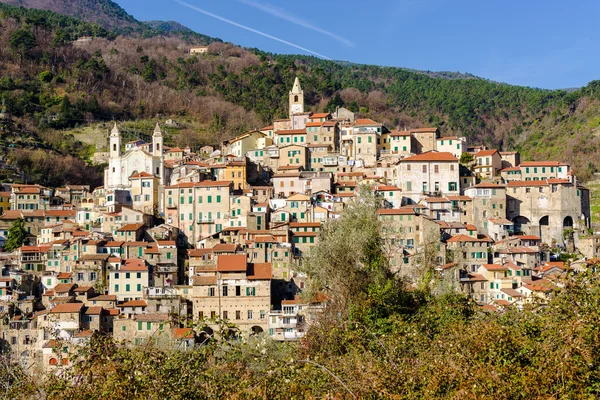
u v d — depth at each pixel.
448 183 168.00
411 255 123.19
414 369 34.91
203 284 124.25
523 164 178.75
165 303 124.62
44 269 145.12
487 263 136.50
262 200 169.88
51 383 31.30
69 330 110.69
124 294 132.62
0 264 145.50
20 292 129.75
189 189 162.75
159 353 31.80
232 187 167.25
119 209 167.88
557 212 161.62
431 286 74.19
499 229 154.38
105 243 143.88
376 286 62.91
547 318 38.12
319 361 36.28
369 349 44.00
